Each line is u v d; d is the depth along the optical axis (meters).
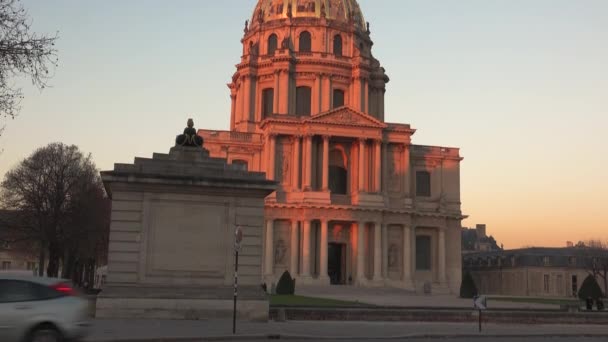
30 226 87.50
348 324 39.34
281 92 117.25
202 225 37.84
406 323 41.72
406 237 106.38
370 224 104.94
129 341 26.69
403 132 108.56
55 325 22.59
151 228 37.28
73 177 90.81
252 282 37.84
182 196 37.84
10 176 89.88
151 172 37.50
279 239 102.62
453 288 110.62
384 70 128.00
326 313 41.69
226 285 37.50
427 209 110.94
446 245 112.12
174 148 39.19
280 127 104.81
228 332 30.53
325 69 119.06
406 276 104.94
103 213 95.94
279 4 125.31
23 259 135.50
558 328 42.00
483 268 150.50
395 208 106.06
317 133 104.44
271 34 123.06
